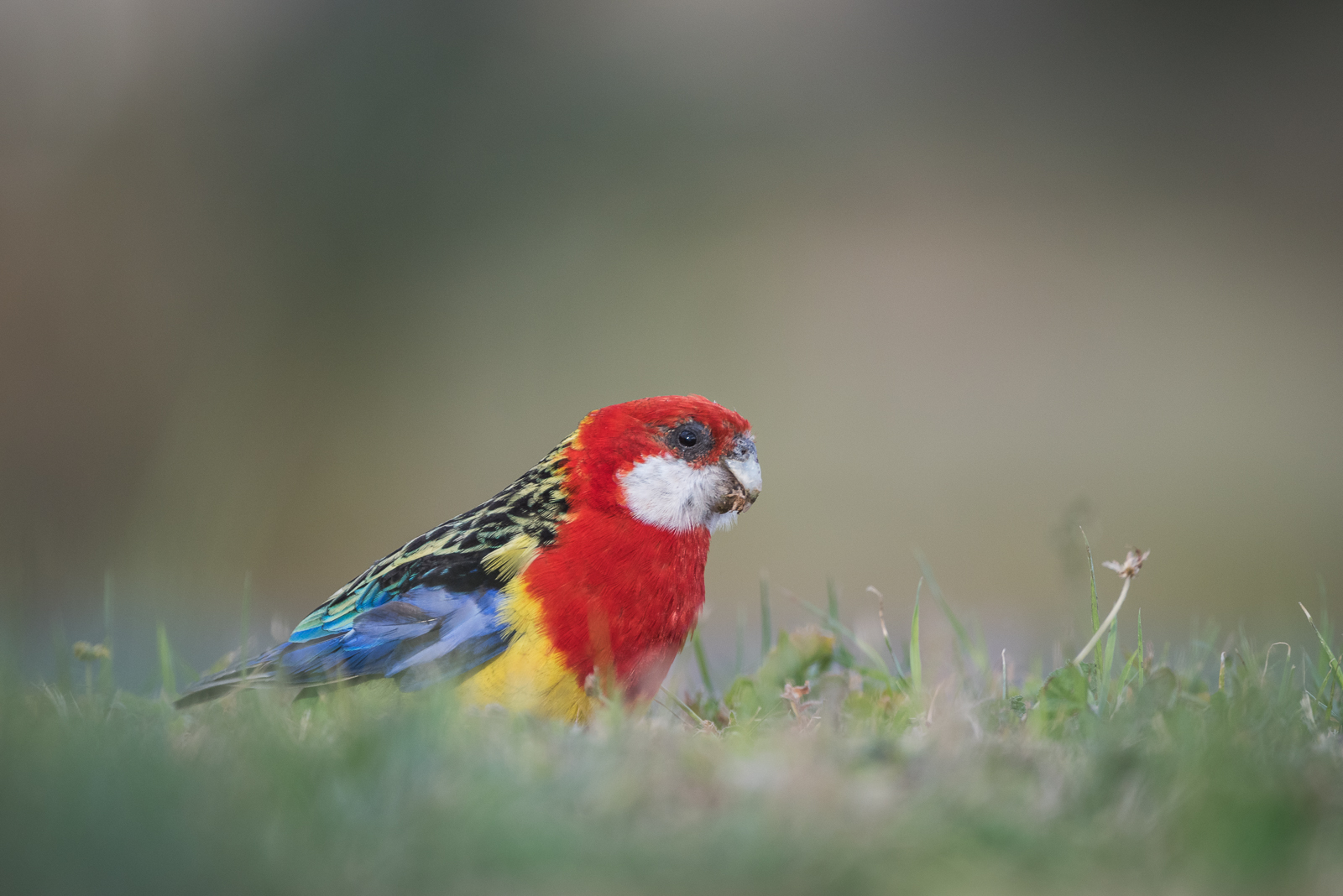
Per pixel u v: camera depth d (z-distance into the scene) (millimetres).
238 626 9828
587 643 5227
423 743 3445
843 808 3213
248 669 5223
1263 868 2949
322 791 3242
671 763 3582
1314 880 2932
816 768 3488
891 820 3109
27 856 2826
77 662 6945
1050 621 8938
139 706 5141
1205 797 3115
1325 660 5383
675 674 6477
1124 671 5043
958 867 2877
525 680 5176
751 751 3760
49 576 8023
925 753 3707
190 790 3180
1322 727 4516
